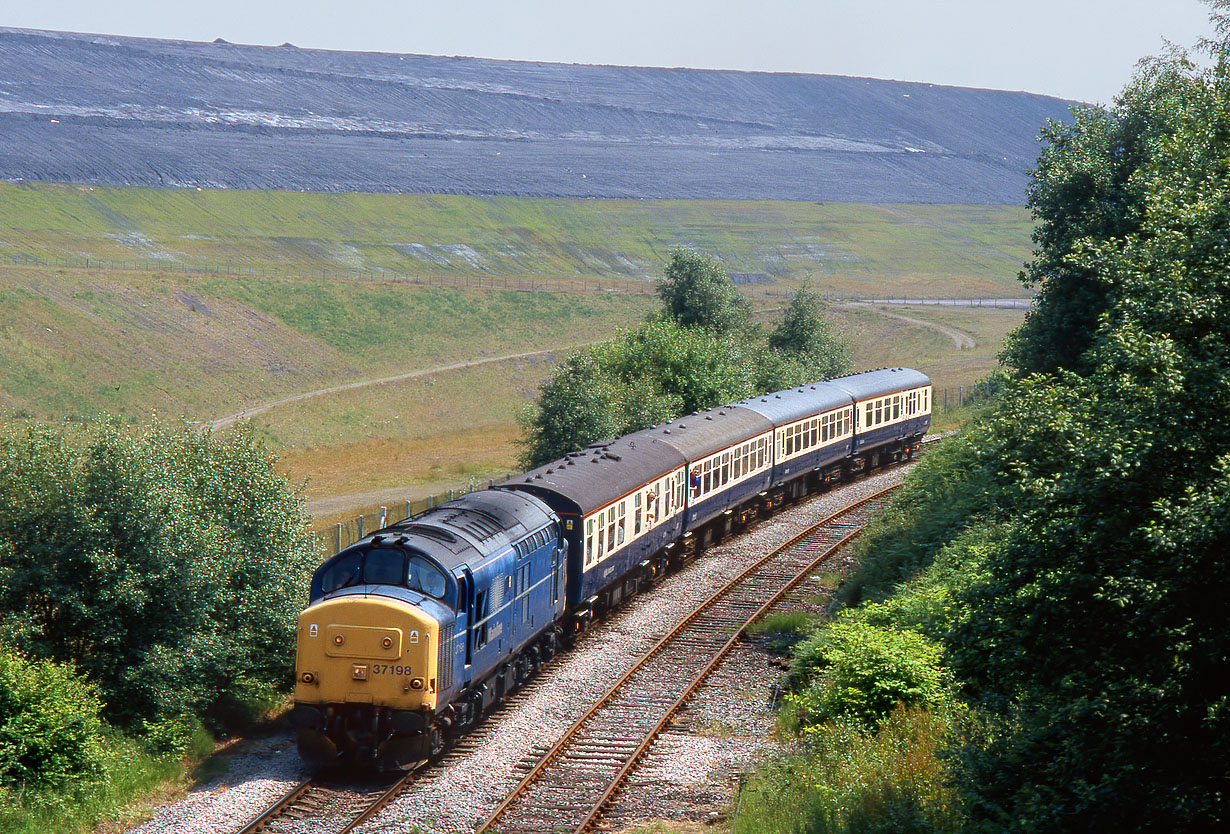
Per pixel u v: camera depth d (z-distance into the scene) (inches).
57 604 1534.2
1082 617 962.1
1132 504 936.9
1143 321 1016.2
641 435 2623.0
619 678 1792.6
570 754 1459.2
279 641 1738.4
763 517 3164.4
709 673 1824.6
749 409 3110.2
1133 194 2278.5
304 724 1405.0
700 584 2442.2
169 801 1343.5
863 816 1130.0
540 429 3705.7
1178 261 996.6
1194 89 1416.1
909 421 4045.3
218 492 1755.7
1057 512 975.6
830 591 2356.1
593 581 2039.9
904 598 1797.5
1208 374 914.1
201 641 1572.3
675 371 4168.3
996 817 1015.0
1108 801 903.1
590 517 2001.7
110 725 1472.7
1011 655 1026.7
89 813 1267.2
